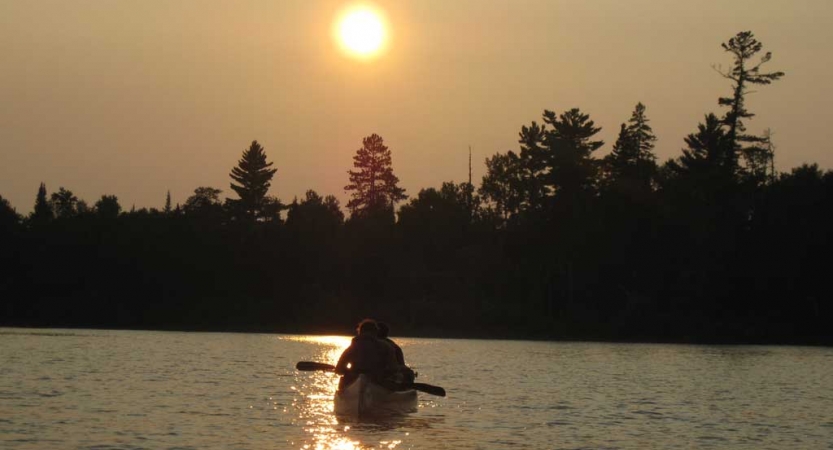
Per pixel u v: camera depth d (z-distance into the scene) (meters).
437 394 23.05
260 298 101.69
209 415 20.48
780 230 85.81
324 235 107.00
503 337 86.94
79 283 100.25
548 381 31.30
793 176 94.00
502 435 18.59
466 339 81.88
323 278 103.44
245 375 30.97
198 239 105.38
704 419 21.52
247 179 127.81
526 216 106.50
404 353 51.06
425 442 17.66
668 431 19.52
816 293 84.00
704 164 94.44
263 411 21.44
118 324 94.88
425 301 96.00
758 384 31.94
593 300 93.06
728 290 86.56
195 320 95.44
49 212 125.38
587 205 95.88
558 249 95.44
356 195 138.00
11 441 16.64
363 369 22.52
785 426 20.59
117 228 106.75
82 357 38.19
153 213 124.19
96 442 16.70
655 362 45.38
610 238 91.44
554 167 100.44
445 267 107.69
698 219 89.94
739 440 18.52
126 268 101.31
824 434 19.44
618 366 41.06
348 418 20.64
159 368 33.19
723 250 87.75
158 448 16.27
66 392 24.12
